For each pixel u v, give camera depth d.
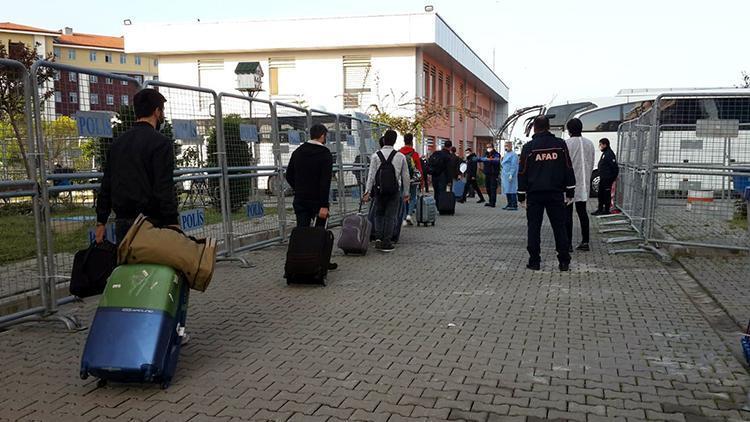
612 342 5.57
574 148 10.07
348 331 5.89
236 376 4.76
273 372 4.84
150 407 4.23
